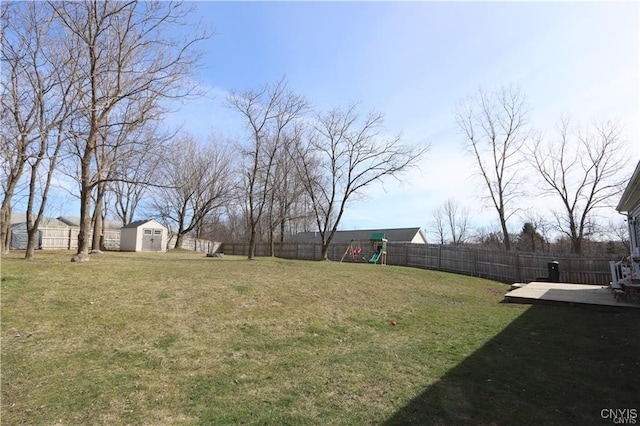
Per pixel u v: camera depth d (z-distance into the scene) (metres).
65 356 4.59
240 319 6.88
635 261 9.98
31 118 11.16
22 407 3.37
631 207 12.98
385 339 6.26
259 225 38.06
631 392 3.88
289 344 5.81
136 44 10.87
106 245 31.31
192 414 3.39
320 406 3.60
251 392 3.94
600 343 5.79
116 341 5.25
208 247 37.59
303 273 12.49
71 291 7.18
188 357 4.94
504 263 18.31
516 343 5.86
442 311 8.82
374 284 11.81
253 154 19.55
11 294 6.57
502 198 26.50
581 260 16.25
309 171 24.83
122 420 3.24
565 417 3.33
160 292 7.88
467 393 3.89
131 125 12.06
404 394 3.88
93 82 10.42
